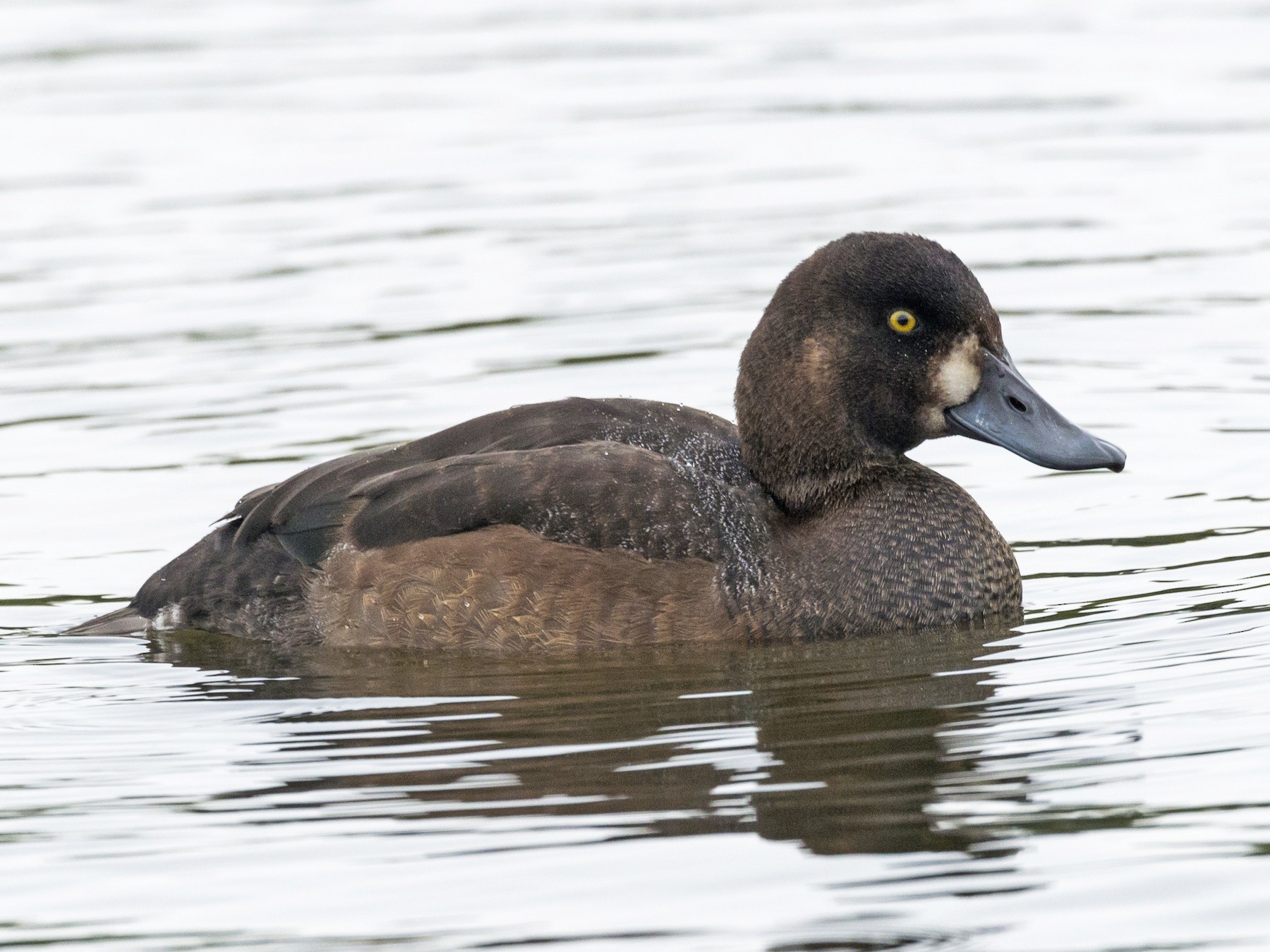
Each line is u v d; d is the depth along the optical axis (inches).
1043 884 297.6
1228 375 607.5
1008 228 763.4
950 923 286.7
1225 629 415.8
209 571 452.1
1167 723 359.9
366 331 661.3
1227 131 882.8
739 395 452.8
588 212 790.5
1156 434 565.0
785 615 428.1
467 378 614.5
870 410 444.5
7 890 308.8
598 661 419.8
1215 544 480.7
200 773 357.1
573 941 284.5
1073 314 671.8
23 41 1084.5
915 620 434.6
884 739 359.9
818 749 355.9
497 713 385.4
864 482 446.9
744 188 818.2
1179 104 929.5
